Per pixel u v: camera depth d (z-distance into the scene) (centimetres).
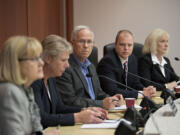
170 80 512
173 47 696
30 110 205
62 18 690
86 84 345
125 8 708
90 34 359
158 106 286
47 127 246
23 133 186
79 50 354
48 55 256
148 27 704
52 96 276
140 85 447
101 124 244
